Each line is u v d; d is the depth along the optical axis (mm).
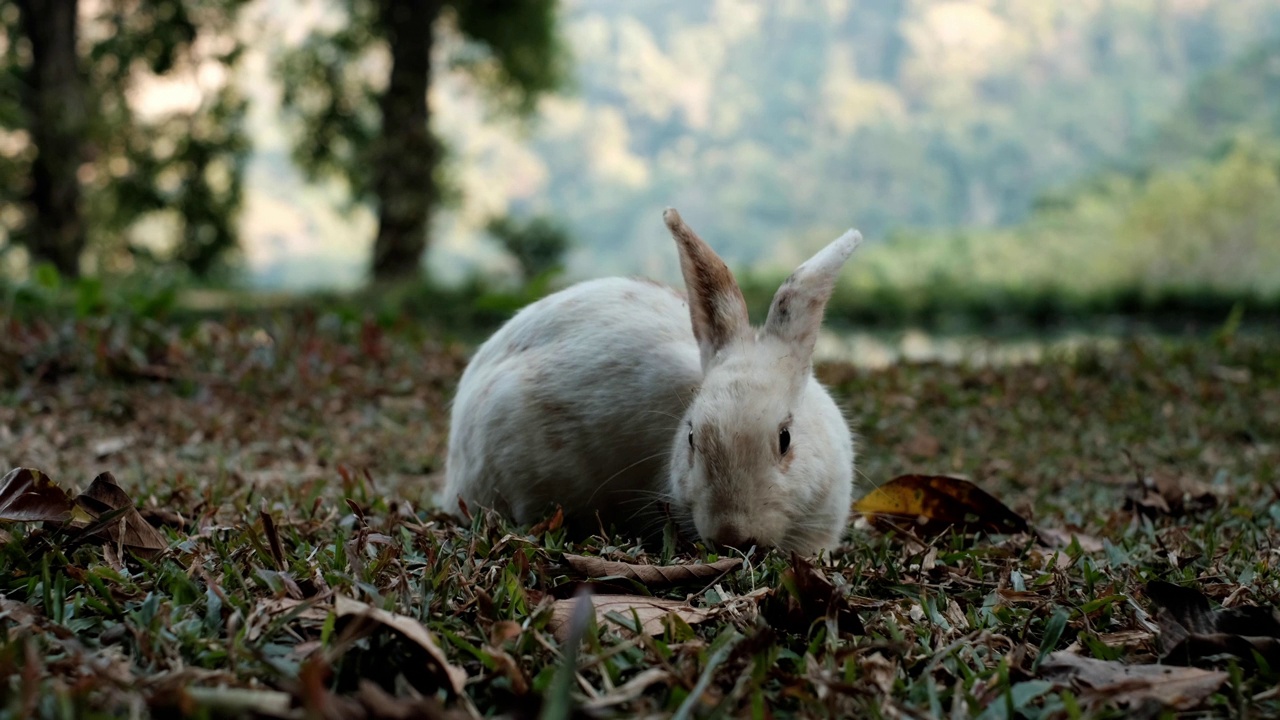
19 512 1006
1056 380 1987
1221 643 899
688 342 1177
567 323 1192
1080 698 845
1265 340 2490
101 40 6961
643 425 1134
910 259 11320
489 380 1199
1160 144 18797
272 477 1410
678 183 26406
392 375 1936
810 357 1112
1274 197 11531
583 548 1058
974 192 25453
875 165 25000
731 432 1050
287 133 7727
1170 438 1659
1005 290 5898
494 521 1103
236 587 961
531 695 830
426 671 853
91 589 950
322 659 835
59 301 2781
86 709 799
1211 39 29547
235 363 1868
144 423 1623
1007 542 1167
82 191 6195
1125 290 5516
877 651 914
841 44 31156
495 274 5801
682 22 33562
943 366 2221
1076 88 27328
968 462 1553
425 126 6582
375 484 1391
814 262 1114
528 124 8258
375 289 5375
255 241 21922
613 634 913
